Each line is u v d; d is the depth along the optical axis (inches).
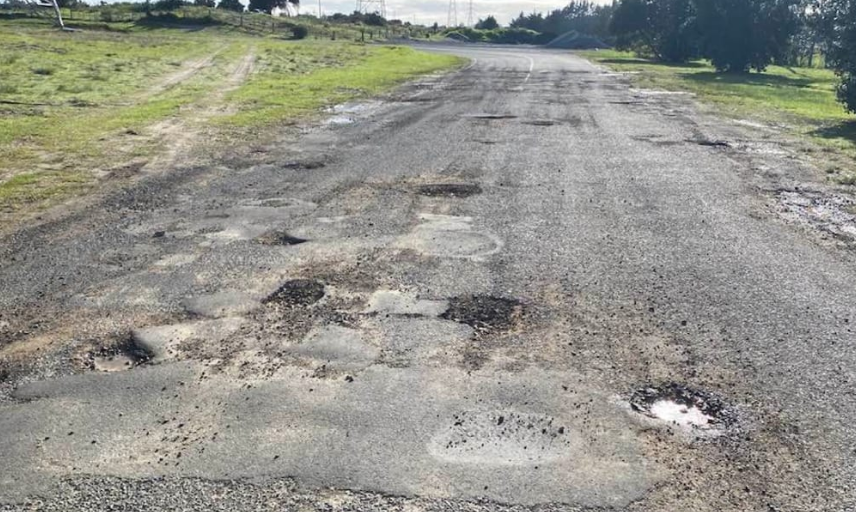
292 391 145.3
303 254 226.1
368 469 120.6
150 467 120.8
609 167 366.3
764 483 118.1
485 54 1734.7
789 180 339.0
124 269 211.8
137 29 1871.3
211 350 162.4
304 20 2657.5
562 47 2500.0
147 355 160.2
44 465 121.4
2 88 633.6
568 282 204.7
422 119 537.3
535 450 126.5
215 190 307.9
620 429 133.3
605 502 113.0
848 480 119.1
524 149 414.6
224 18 2231.8
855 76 597.9
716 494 115.2
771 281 207.8
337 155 389.4
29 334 169.3
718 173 354.0
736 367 156.6
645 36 1753.2
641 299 193.2
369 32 2524.6
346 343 165.9
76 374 151.5
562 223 264.1
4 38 1234.0
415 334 170.7
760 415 138.3
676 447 127.9
